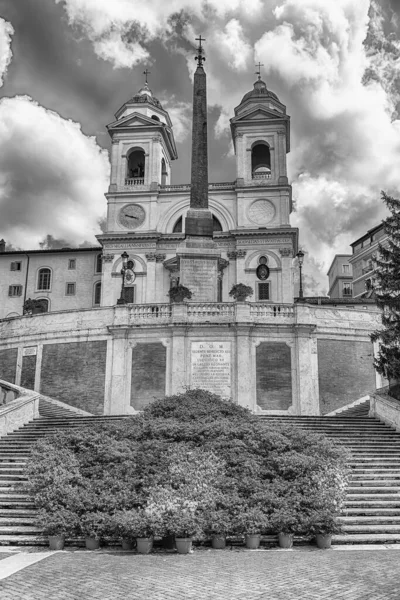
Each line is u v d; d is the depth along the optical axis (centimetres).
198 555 1252
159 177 6209
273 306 3291
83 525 1320
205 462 1495
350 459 1784
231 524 1337
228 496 1405
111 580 997
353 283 7975
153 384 3184
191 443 1642
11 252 6481
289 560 1179
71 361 3350
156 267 5822
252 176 6081
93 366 3288
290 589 935
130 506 1387
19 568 1103
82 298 6341
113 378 3219
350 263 8231
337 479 1488
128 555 1251
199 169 4728
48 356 3419
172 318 3234
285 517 1344
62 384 3334
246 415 2133
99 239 5888
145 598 884
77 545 1357
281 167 6028
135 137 6288
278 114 6109
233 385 3155
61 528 1320
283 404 3167
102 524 1314
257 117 6175
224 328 3216
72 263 6456
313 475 1473
